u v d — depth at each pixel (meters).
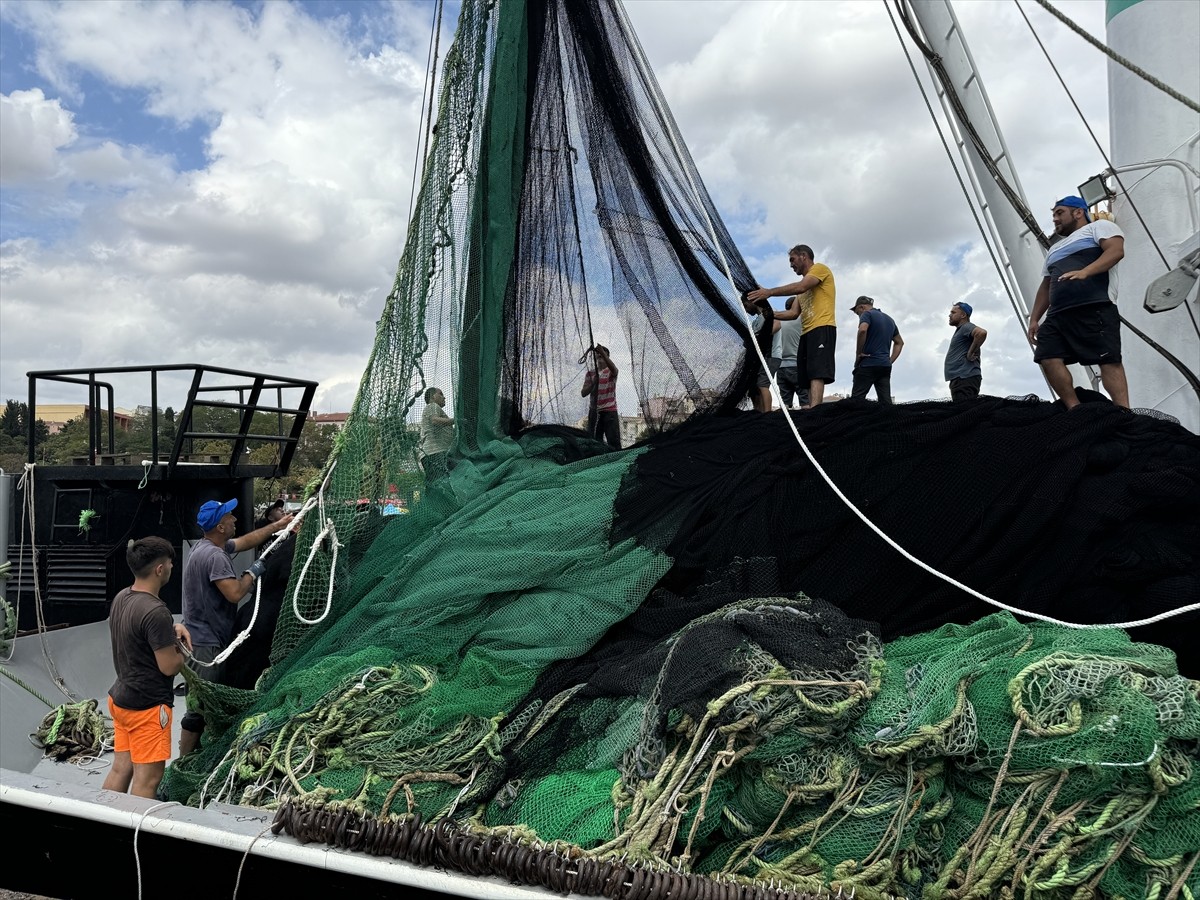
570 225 4.79
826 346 5.88
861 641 2.76
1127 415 3.48
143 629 3.53
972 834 2.39
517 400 4.75
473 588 3.55
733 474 3.68
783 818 2.52
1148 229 5.38
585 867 2.24
